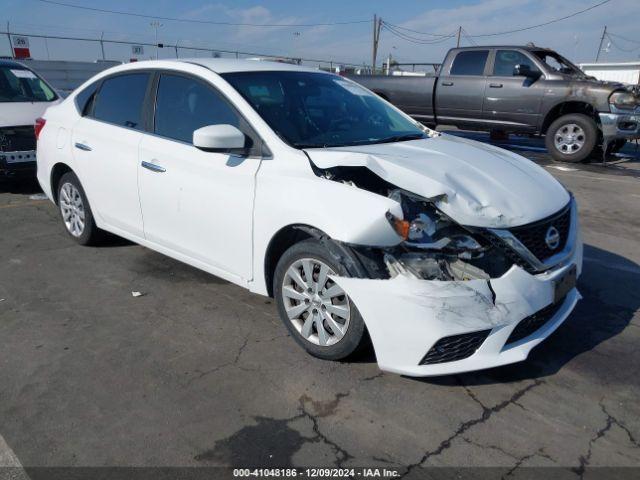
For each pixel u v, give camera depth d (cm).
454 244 272
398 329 263
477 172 314
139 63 425
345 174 306
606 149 943
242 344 329
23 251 487
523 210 287
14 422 257
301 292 310
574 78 946
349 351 292
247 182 323
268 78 379
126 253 482
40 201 667
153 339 335
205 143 315
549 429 256
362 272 272
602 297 401
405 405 272
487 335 266
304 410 268
